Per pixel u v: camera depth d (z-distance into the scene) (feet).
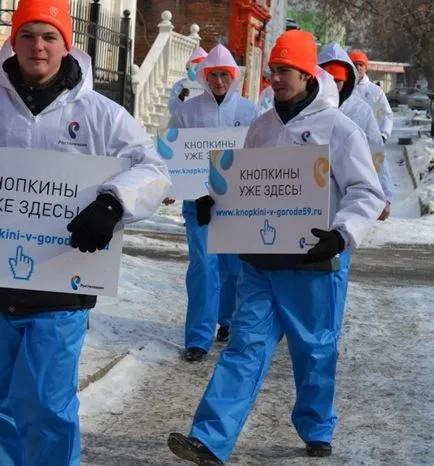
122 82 80.48
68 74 16.51
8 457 17.19
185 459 19.83
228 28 118.83
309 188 20.02
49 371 16.24
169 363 29.81
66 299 16.49
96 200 15.98
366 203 20.39
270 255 20.53
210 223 20.99
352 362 30.89
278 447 23.04
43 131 16.53
